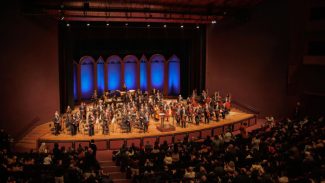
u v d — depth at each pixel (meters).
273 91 28.72
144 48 35.50
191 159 16.72
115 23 30.89
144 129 23.52
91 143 18.97
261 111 29.62
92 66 34.00
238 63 30.92
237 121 26.41
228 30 31.41
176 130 23.95
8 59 22.27
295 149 15.79
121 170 17.77
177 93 37.19
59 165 15.54
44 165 15.57
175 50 36.50
